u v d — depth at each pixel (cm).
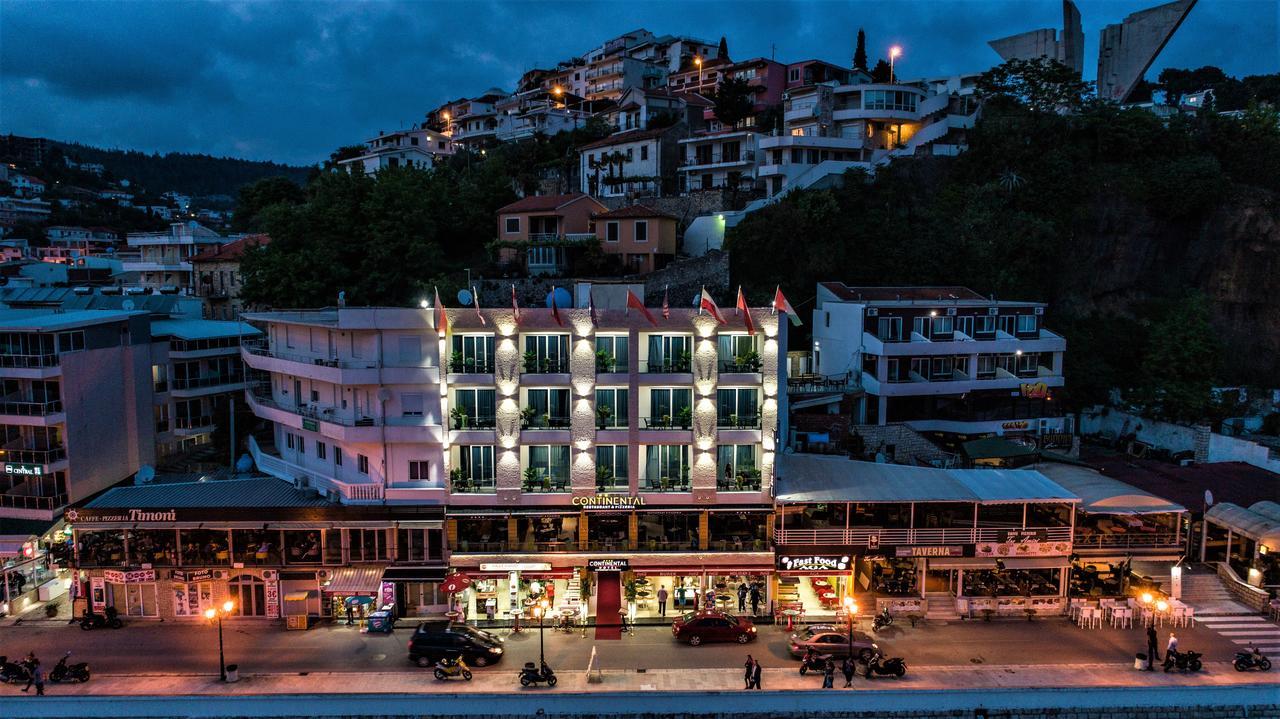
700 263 7388
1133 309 8112
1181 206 8062
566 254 7762
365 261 7250
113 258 11469
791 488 4712
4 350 5347
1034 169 8450
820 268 7600
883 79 12406
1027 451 5844
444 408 4528
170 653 4262
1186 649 4247
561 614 4622
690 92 12562
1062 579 4725
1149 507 4756
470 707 3747
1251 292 8019
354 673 4034
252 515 4569
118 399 5897
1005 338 6744
